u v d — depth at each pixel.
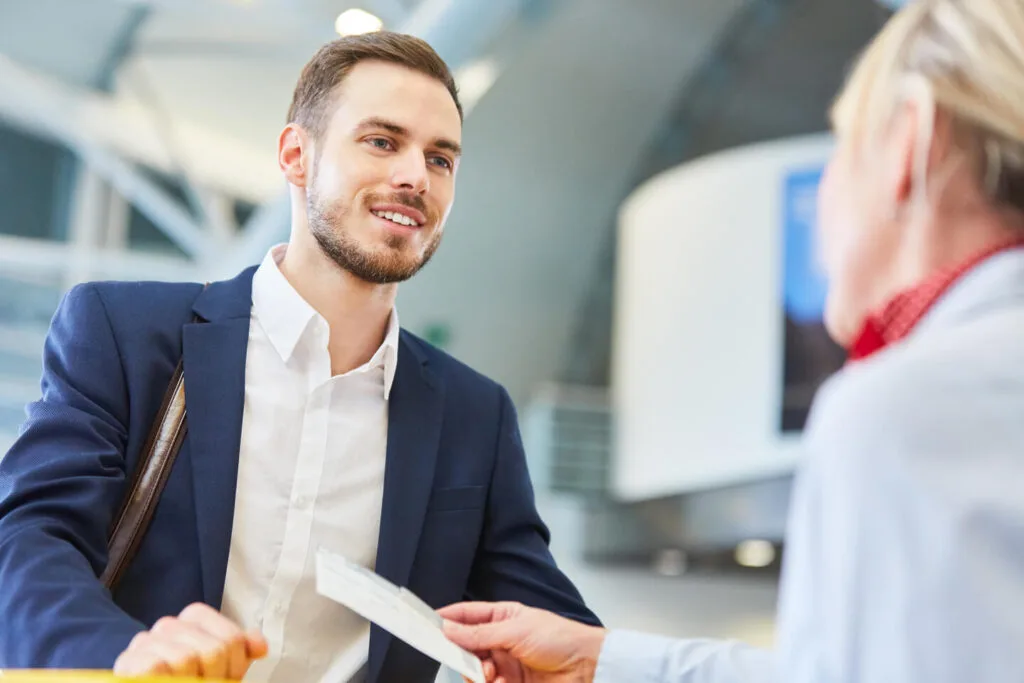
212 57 9.55
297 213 1.62
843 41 12.86
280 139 1.64
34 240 10.52
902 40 0.87
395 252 1.55
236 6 8.37
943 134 0.84
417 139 1.57
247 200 10.41
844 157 0.89
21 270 10.12
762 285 12.26
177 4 8.29
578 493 12.89
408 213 1.56
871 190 0.86
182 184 10.56
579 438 13.05
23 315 10.13
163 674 1.03
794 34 12.98
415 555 1.59
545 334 13.54
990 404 0.73
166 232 11.10
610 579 11.49
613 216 13.75
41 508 1.34
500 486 1.71
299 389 1.59
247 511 1.52
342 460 1.58
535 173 12.52
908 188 0.85
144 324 1.56
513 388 13.50
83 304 1.56
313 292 1.60
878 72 0.88
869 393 0.76
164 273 10.30
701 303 12.67
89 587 1.23
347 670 1.55
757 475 12.10
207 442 1.50
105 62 9.35
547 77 11.69
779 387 12.00
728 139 13.47
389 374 1.63
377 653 1.53
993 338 0.77
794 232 12.08
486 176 12.15
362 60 1.59
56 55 9.14
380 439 1.62
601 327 13.73
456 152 1.63
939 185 0.84
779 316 12.11
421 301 12.36
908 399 0.74
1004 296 0.80
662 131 13.36
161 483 1.48
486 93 11.41
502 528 1.70
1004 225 0.83
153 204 10.02
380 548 1.56
